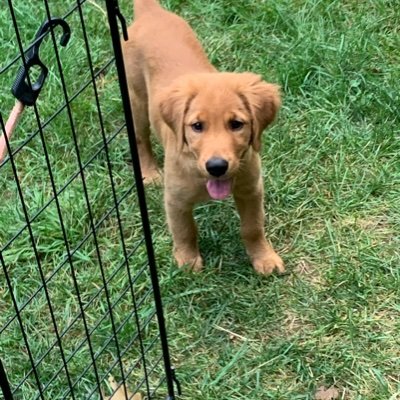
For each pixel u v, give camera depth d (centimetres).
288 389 124
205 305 138
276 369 127
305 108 171
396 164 157
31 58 88
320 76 175
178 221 139
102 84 180
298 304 136
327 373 125
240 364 128
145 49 151
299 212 151
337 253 143
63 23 91
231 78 129
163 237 150
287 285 139
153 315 129
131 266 144
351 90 173
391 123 164
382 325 132
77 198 153
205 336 133
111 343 131
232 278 142
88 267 145
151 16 156
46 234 149
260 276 141
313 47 179
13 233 150
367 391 123
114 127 171
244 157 129
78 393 125
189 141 127
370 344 129
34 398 122
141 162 164
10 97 174
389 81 172
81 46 186
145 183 161
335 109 169
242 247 147
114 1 88
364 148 160
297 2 194
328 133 164
